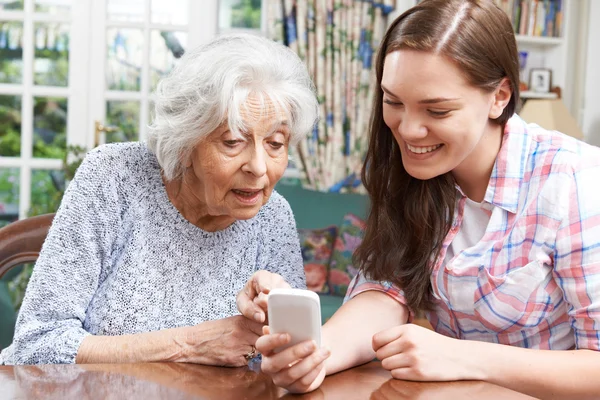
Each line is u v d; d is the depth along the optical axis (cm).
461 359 117
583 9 532
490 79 118
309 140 543
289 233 165
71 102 504
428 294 142
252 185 135
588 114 534
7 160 497
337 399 105
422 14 118
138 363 125
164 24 514
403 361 116
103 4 504
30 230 165
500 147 131
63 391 104
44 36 502
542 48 549
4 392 102
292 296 104
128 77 514
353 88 547
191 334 131
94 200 147
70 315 142
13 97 501
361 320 135
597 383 117
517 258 128
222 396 105
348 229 460
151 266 149
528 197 128
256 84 131
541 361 118
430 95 114
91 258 146
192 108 132
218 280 154
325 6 540
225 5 538
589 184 123
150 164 152
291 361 105
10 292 438
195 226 152
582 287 122
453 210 137
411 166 123
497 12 120
